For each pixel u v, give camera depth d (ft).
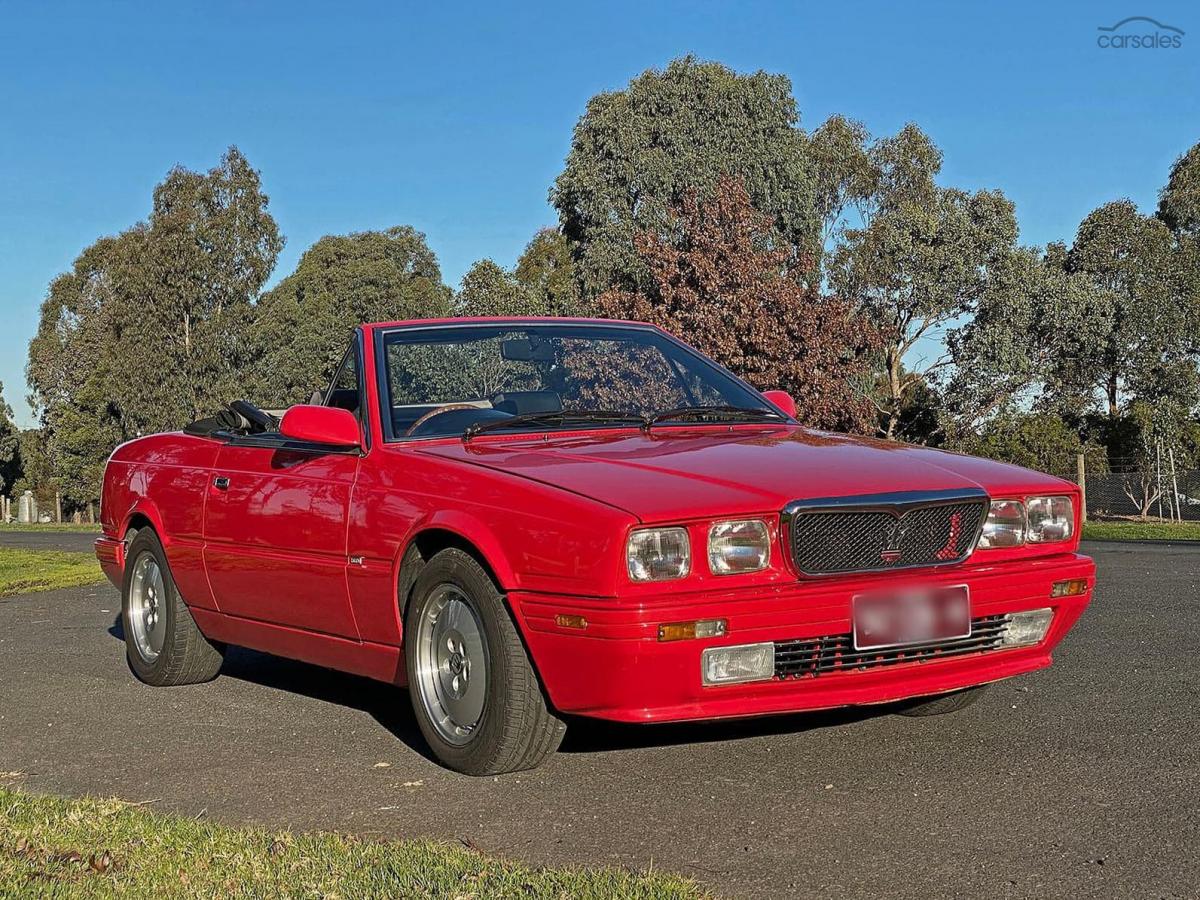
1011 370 118.93
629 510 12.42
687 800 12.73
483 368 17.01
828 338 82.89
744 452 14.56
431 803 12.97
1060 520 14.53
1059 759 13.80
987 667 14.08
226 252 177.99
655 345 18.58
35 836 11.69
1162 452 94.94
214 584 18.53
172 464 19.93
